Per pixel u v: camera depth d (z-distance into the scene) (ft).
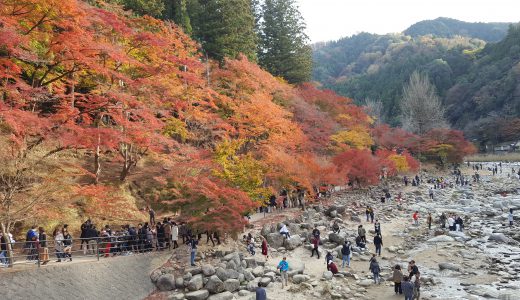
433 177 217.36
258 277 67.56
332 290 64.69
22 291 46.50
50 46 61.31
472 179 212.23
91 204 71.41
